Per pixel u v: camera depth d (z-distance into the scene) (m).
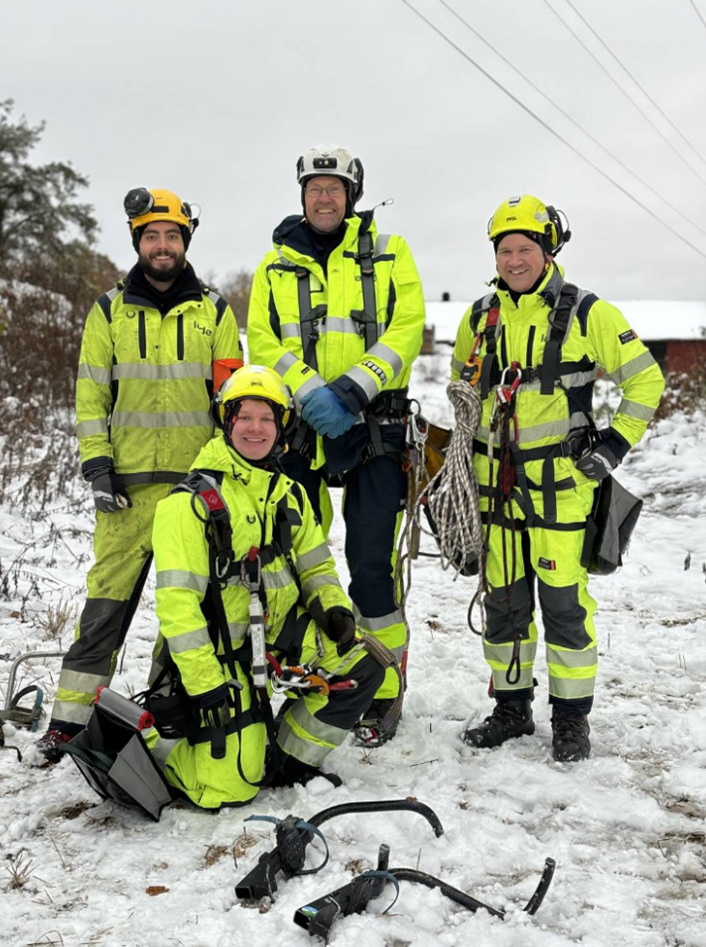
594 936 2.62
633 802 3.36
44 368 13.20
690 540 7.88
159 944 2.56
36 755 3.68
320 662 3.55
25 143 36.00
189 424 3.89
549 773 3.61
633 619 5.65
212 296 4.02
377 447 3.98
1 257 19.97
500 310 3.89
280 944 2.55
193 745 3.36
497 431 3.85
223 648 3.38
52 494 8.58
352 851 3.03
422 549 7.73
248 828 3.17
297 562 3.63
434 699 4.41
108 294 3.92
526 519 3.84
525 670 3.99
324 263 4.04
